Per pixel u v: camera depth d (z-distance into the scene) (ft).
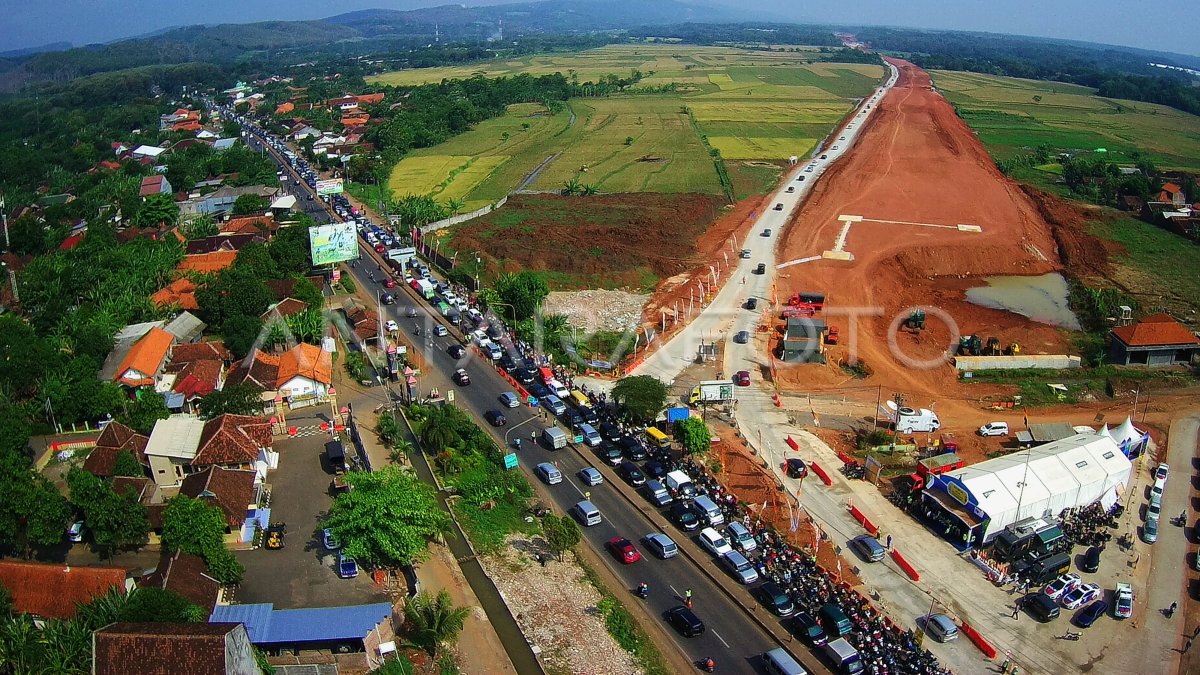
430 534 265.13
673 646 232.73
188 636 192.54
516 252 594.65
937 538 284.82
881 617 242.17
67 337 418.31
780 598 245.24
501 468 321.52
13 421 325.01
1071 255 620.90
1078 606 253.03
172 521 246.68
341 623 220.23
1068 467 298.76
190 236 631.15
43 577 232.73
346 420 358.84
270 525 279.49
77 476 264.52
